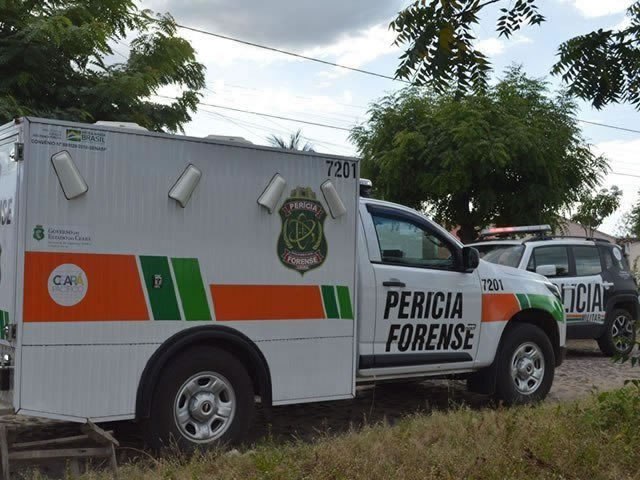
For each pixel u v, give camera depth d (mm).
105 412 5336
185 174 5703
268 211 6133
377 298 6859
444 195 17766
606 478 4898
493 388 7766
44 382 5102
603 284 12391
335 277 6512
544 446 5301
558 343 8406
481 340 7633
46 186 5141
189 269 5719
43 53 12023
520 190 17625
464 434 5887
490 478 4758
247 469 5066
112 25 13359
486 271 7828
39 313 5090
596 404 6660
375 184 18531
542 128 17594
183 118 13500
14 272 5074
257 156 6098
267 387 6102
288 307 6227
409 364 7074
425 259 7371
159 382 5586
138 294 5480
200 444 5684
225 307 5887
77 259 5238
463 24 4125
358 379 6805
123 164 5449
